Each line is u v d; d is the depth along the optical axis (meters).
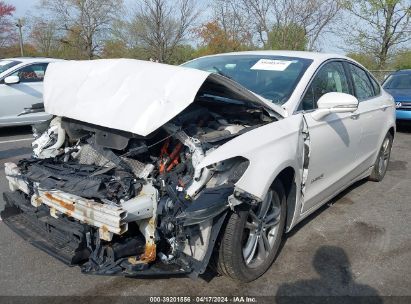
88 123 3.24
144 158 3.12
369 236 4.18
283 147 3.19
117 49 31.23
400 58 21.48
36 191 3.14
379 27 20.95
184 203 2.77
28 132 9.41
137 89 3.04
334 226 4.39
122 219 2.56
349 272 3.47
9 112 8.71
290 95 3.70
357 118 4.54
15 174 3.42
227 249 2.93
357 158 4.84
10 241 3.82
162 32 25.58
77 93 3.31
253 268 3.21
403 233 4.29
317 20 24.69
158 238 2.78
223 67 4.38
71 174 3.10
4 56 37.34
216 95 3.53
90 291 3.08
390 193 5.56
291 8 24.58
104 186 2.84
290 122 3.41
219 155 2.80
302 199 3.64
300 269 3.48
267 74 4.05
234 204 2.76
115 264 2.72
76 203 2.78
